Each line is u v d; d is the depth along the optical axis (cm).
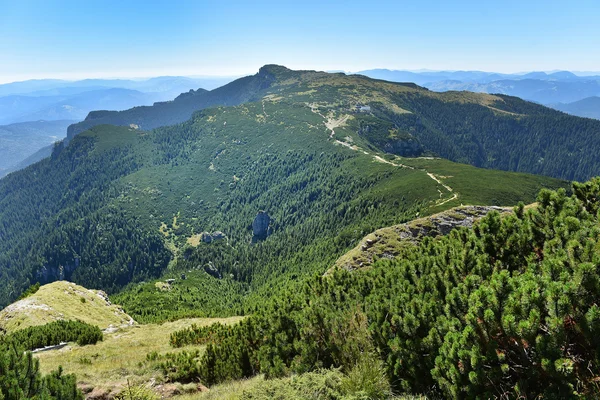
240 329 1714
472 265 1139
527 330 638
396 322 1003
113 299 14738
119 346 2669
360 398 853
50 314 4109
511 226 1227
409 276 1418
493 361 684
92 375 1631
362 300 1429
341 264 5219
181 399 1296
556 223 1081
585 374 589
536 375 631
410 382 889
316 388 937
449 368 751
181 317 5284
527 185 18312
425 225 5556
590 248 759
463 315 877
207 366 1593
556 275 786
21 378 1014
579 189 1292
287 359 1330
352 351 1096
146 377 1597
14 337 2838
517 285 754
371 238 5550
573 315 630
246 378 1432
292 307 1622
